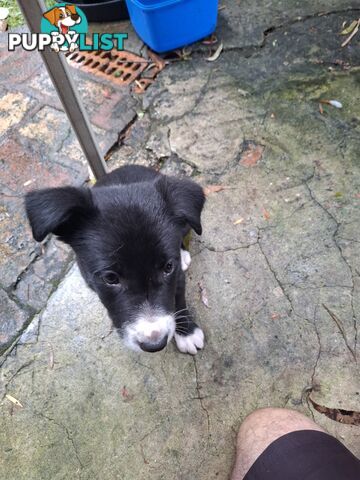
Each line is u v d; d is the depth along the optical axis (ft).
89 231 1.47
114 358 1.98
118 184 1.77
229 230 2.29
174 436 1.80
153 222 1.45
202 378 1.91
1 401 1.90
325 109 2.66
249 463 1.60
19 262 2.25
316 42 2.95
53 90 2.87
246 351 1.96
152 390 1.90
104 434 1.82
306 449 1.47
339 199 2.33
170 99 2.79
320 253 2.18
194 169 2.51
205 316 2.06
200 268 2.18
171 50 2.98
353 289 2.08
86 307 2.10
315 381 1.88
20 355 2.01
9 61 3.02
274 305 2.06
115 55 3.01
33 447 1.80
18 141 2.67
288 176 2.44
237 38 3.02
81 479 1.74
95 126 2.69
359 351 1.93
